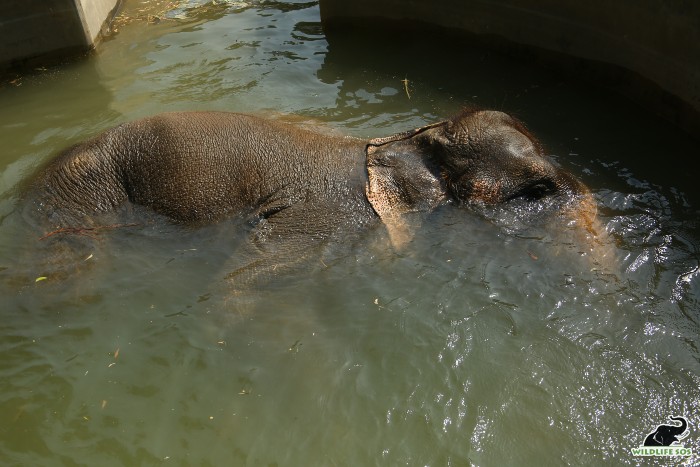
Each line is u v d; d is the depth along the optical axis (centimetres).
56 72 788
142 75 765
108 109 690
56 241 473
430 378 396
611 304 437
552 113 672
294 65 779
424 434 364
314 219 492
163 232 492
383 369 404
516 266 471
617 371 392
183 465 357
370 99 704
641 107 676
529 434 360
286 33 867
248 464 356
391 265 475
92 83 755
